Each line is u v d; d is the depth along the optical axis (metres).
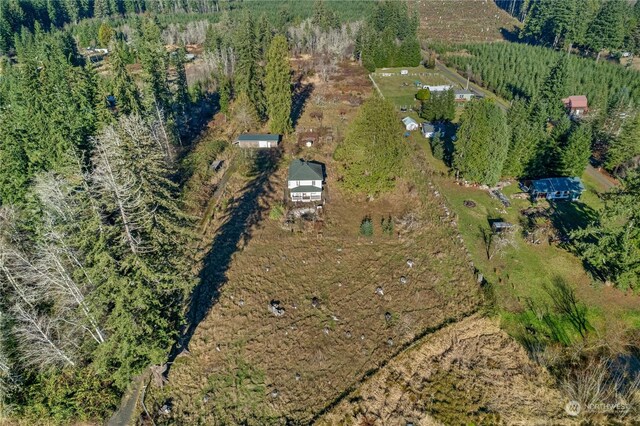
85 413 27.75
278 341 34.16
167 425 27.67
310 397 30.31
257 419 28.72
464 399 30.78
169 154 58.56
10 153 46.25
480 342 35.22
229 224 47.62
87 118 55.34
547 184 52.38
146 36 80.31
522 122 54.50
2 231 34.25
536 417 29.52
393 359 33.19
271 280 40.12
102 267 23.64
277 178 57.12
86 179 26.59
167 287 26.34
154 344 26.11
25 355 28.81
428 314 37.22
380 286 40.03
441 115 73.44
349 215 49.94
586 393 30.11
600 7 122.75
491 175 52.44
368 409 29.92
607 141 62.72
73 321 30.19
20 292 29.08
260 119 70.44
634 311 37.59
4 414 27.41
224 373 31.41
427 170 58.47
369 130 47.59
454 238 45.31
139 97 59.84
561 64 74.81
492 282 40.38
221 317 35.75
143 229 25.17
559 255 43.75
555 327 36.41
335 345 34.25
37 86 57.34
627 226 37.47
